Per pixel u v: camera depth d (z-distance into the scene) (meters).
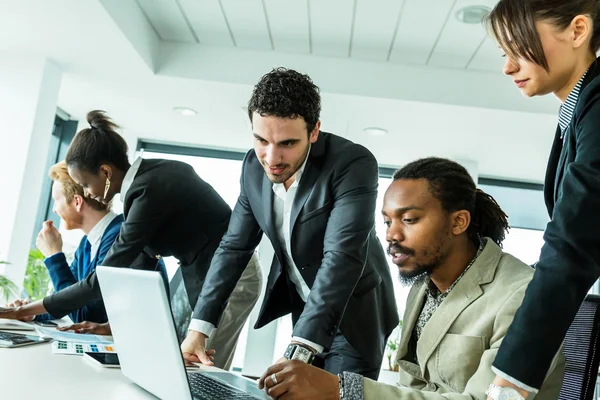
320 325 1.31
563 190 0.87
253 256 2.15
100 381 1.00
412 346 1.26
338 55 3.89
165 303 0.79
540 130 4.08
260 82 1.34
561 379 0.99
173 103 4.45
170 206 1.89
